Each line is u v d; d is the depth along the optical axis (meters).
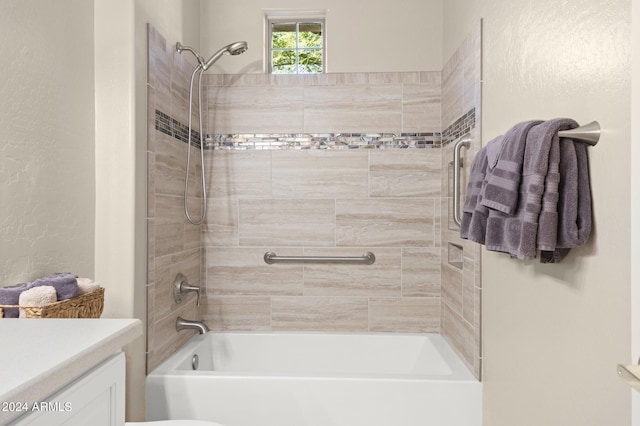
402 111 2.50
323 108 2.52
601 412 0.96
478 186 1.43
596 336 0.98
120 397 0.70
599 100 0.97
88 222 1.63
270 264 2.54
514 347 1.43
